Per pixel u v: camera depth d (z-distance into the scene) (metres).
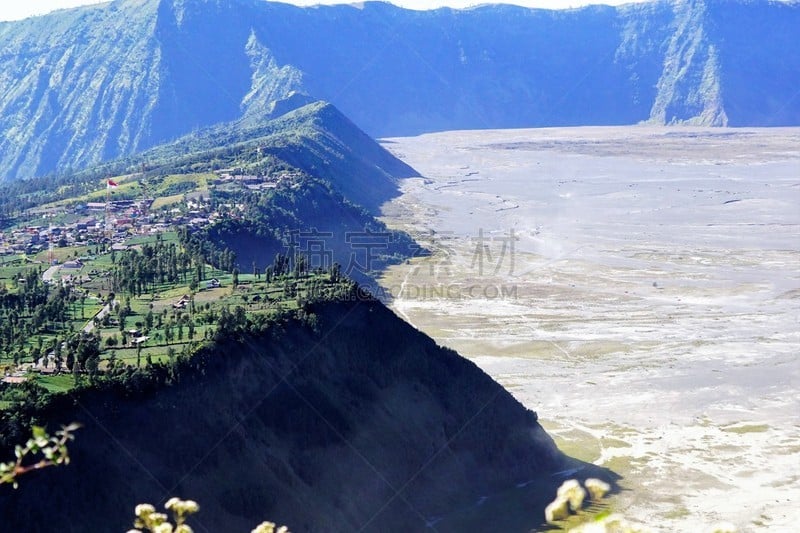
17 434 104.94
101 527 102.81
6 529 97.12
